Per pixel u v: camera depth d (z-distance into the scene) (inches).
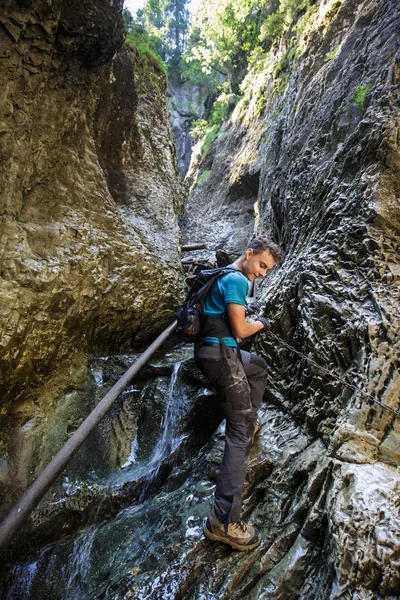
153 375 165.2
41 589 98.3
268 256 87.5
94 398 148.2
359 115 153.6
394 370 91.9
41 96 121.2
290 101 282.0
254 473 100.4
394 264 105.3
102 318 160.6
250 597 75.3
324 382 106.5
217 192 484.1
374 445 88.1
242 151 442.9
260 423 117.3
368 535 71.7
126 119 211.0
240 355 85.6
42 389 131.0
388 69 133.1
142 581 80.4
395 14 155.7
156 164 266.5
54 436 127.0
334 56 216.5
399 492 78.0
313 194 154.3
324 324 111.2
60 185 142.2
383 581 67.2
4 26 96.8
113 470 135.1
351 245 114.2
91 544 103.7
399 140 114.0
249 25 478.3
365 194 115.0
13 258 115.0
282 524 87.3
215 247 414.9
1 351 106.3
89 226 153.9
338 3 253.9
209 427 136.6
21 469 114.6
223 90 575.2
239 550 83.0
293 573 76.8
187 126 743.1
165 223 231.9
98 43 130.3
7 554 102.6
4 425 119.1
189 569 80.7
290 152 223.0
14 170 114.8
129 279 171.0
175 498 105.2
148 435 147.6
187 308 84.9
